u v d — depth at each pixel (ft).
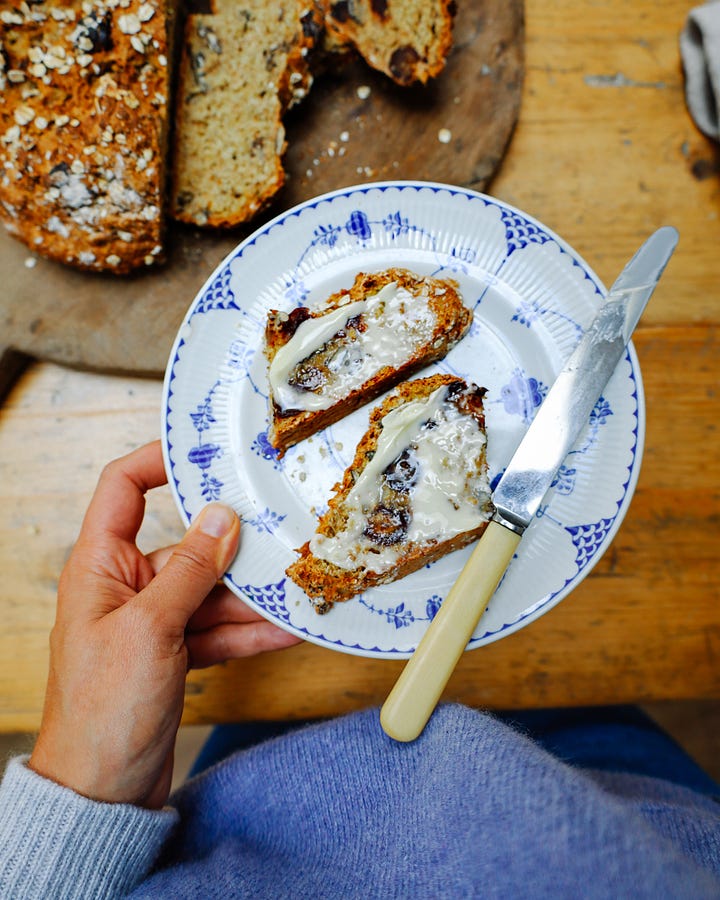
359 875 0.81
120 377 1.13
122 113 1.01
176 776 1.49
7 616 1.11
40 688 1.11
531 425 0.93
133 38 1.00
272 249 0.98
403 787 0.86
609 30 1.14
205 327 0.98
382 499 0.92
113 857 0.80
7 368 1.10
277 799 0.90
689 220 1.13
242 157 1.06
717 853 0.81
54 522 1.13
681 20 1.14
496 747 0.80
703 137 1.13
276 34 1.06
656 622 1.11
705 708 1.53
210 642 1.02
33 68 1.01
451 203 0.98
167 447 0.96
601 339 0.94
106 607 0.89
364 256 0.99
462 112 1.09
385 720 0.87
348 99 1.10
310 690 1.10
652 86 1.14
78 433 1.13
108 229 1.04
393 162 1.09
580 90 1.14
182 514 0.95
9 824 0.79
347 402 0.96
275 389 0.95
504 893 0.69
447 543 0.92
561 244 0.96
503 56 1.08
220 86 1.07
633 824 0.69
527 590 0.93
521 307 0.98
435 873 0.75
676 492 1.12
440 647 0.87
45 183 1.02
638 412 0.93
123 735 0.82
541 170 1.13
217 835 0.92
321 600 0.93
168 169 1.06
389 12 1.02
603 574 1.12
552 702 1.11
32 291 1.08
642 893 0.65
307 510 0.98
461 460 0.93
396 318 0.96
